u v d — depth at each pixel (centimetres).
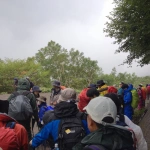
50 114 331
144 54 1330
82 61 7969
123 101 808
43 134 325
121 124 303
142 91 1406
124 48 1493
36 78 3941
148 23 869
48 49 7556
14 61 3841
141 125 947
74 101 331
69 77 7700
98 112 199
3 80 3309
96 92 533
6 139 235
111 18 1373
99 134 185
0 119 268
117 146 179
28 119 514
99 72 8888
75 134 308
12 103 489
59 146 310
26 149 284
